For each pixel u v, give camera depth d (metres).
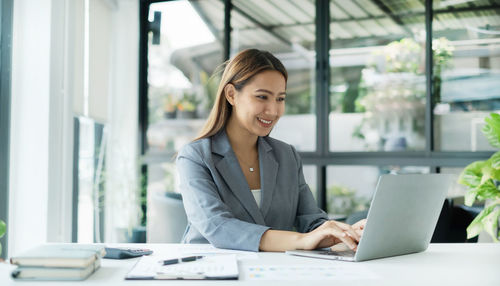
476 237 3.15
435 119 4.02
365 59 4.25
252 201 1.65
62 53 3.15
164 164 4.66
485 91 3.88
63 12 3.14
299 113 4.41
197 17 4.65
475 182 3.03
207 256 1.24
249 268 1.13
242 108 1.65
